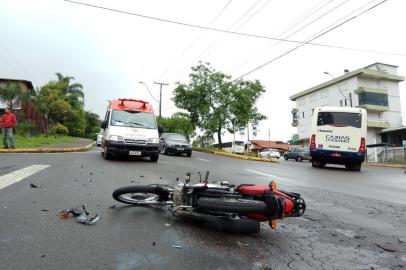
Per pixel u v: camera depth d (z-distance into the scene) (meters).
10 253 4.08
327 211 7.26
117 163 14.05
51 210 5.96
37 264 3.83
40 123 40.84
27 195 6.98
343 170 20.05
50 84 59.53
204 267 3.99
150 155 15.52
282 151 79.00
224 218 5.27
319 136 20.16
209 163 18.55
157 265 3.96
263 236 5.27
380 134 54.59
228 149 60.47
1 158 13.44
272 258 4.40
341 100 56.72
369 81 54.75
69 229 5.01
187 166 15.26
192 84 39.16
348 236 5.55
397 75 55.16
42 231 4.87
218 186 5.48
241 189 5.40
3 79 51.25
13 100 32.72
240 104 38.16
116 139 14.98
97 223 5.35
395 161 36.97
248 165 19.09
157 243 4.65
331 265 4.31
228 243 4.84
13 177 8.98
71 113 57.41
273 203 5.09
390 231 5.97
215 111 38.22
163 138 25.97
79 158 15.11
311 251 4.75
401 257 4.73
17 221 5.26
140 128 15.83
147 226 5.33
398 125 55.59
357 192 10.44
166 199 6.30
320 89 60.88
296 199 5.47
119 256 4.16
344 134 19.77
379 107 53.31
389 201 9.02
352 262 4.45
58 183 8.46
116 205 6.49
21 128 31.84
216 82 38.69
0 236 4.60
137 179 9.82
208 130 38.78
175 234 5.05
